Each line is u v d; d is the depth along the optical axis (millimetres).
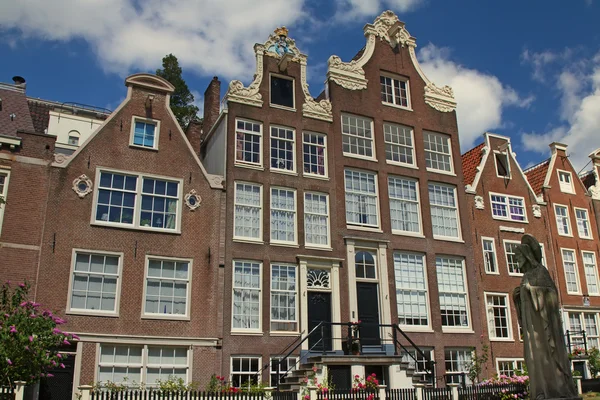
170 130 21859
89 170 20078
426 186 26359
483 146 29734
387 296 23547
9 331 14188
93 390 16172
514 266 27562
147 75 21938
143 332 19250
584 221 31031
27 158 19359
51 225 19016
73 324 18359
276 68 24812
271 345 20922
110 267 19594
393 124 26781
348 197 24562
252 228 22234
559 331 9500
